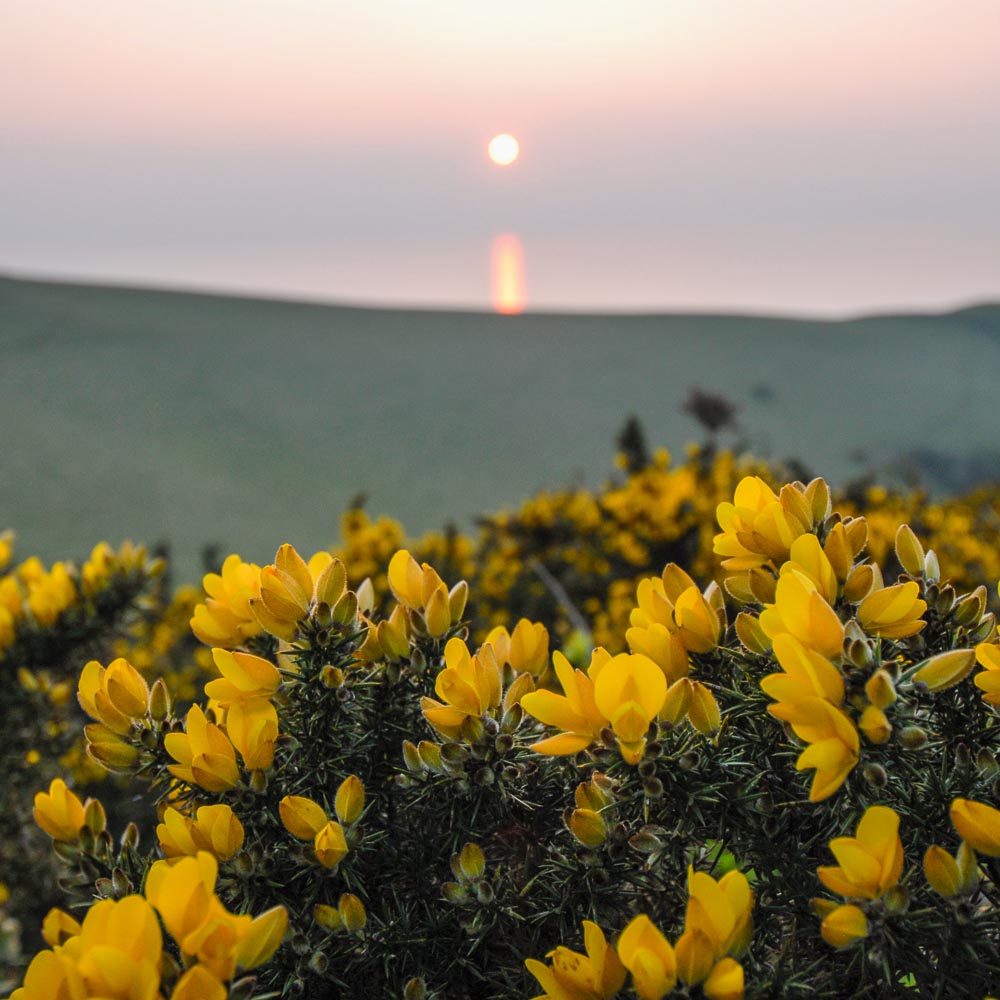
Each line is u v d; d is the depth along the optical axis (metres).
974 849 0.85
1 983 2.65
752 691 0.98
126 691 1.12
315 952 0.95
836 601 0.99
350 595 1.11
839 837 0.87
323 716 1.10
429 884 1.07
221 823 0.97
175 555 31.39
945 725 0.98
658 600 1.09
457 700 1.01
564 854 1.03
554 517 5.69
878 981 0.88
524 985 0.99
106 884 1.06
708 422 13.00
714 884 0.82
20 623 2.72
